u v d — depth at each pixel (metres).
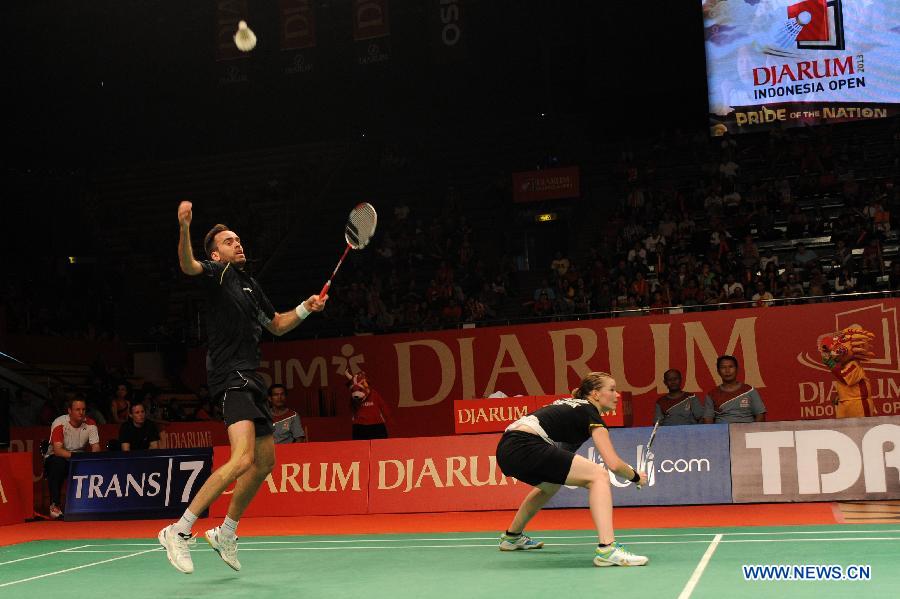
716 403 11.41
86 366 20.70
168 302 24.00
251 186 27.78
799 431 9.73
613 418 11.32
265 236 25.03
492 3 27.97
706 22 23.05
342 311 21.50
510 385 16.41
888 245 19.64
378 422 13.19
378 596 5.38
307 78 28.62
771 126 22.50
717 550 6.66
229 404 5.91
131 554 7.88
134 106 29.38
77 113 28.47
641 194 22.31
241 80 28.06
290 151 28.39
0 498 10.93
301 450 10.88
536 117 27.23
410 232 23.89
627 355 15.86
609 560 6.08
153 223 26.86
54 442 11.62
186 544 5.79
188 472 11.05
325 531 9.19
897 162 21.47
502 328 16.55
